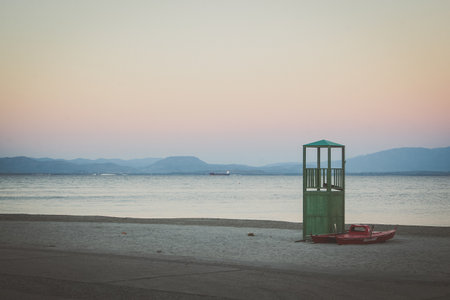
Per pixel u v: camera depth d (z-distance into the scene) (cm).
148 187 13712
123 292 877
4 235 2122
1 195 8319
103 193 9369
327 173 1906
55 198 7344
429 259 1395
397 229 2502
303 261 1357
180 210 4769
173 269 1137
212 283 966
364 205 5500
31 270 1102
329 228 1902
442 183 18550
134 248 1689
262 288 920
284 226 2731
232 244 1830
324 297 846
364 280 1013
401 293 884
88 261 1254
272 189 12150
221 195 8675
